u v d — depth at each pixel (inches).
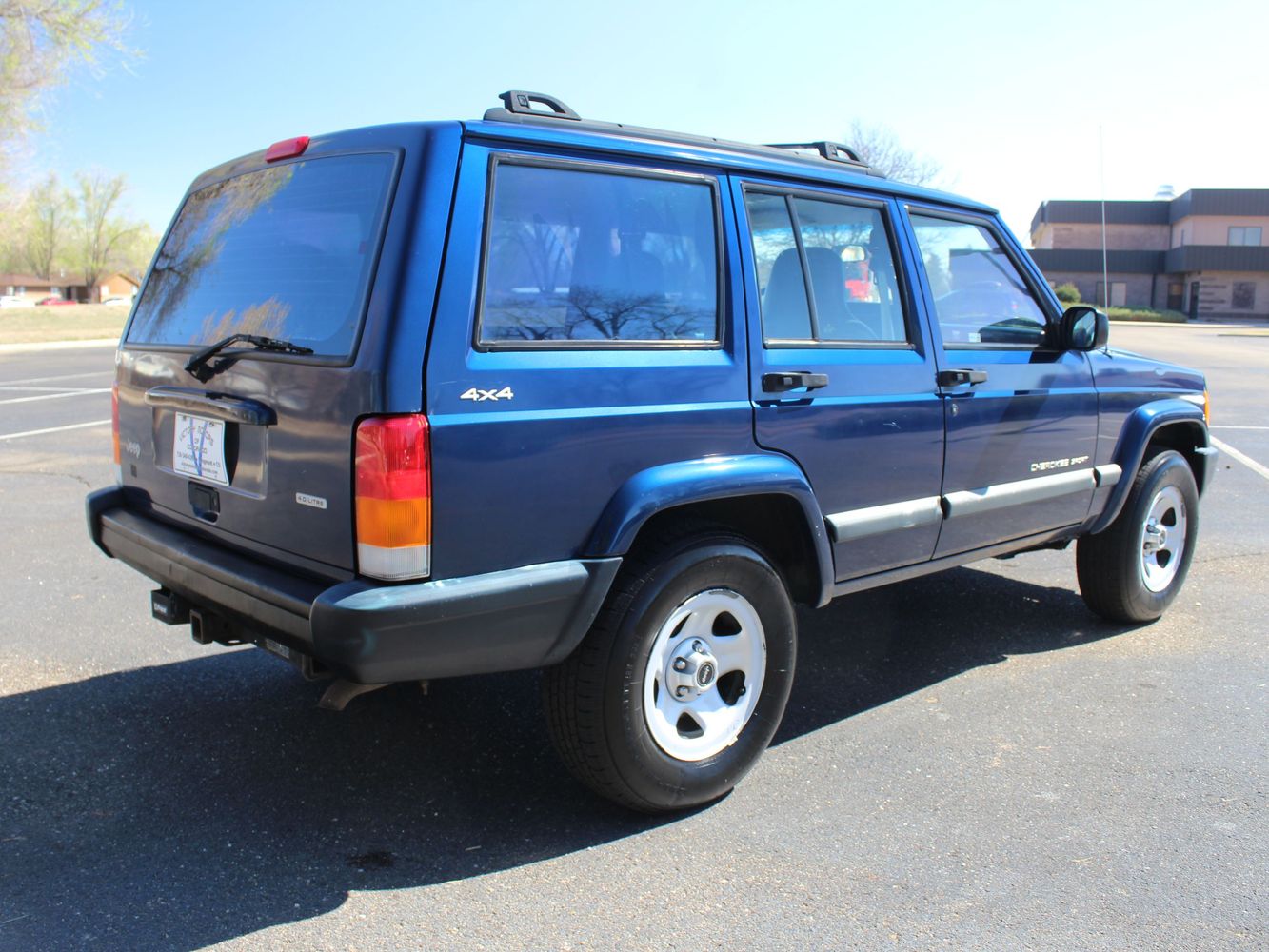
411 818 125.0
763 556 129.5
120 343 150.1
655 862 116.1
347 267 109.1
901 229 152.9
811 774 138.2
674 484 118.0
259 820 124.0
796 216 139.3
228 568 117.0
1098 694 166.4
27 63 997.8
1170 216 2404.0
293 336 112.4
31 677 166.6
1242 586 227.5
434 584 103.0
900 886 111.4
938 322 155.8
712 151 130.2
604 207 118.6
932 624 202.2
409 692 162.9
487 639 106.9
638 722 118.4
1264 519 293.9
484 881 111.8
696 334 125.0
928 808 128.9
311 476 107.8
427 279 102.9
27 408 521.7
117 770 135.7
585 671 115.5
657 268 122.3
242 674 169.2
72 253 3164.4
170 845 117.7
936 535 154.8
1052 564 248.4
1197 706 161.3
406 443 100.3
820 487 136.5
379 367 100.4
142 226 3233.3
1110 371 184.7
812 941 101.8
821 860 116.7
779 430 130.5
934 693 167.2
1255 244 2228.1
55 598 207.9
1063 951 100.6
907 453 147.5
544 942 101.2
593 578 112.7
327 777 135.0
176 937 101.0
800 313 137.6
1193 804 130.3
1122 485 186.9
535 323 111.0
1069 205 2433.6
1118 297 2400.3
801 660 182.5
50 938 100.2
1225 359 1018.1
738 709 130.4
